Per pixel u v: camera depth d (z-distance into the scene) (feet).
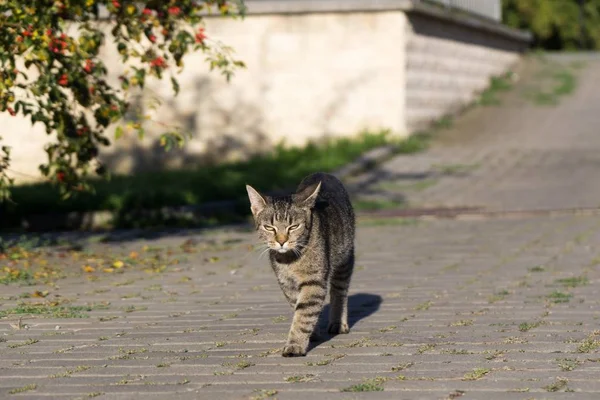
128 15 45.37
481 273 41.83
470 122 95.91
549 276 40.55
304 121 86.94
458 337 29.30
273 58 86.63
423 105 90.84
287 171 74.38
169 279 41.96
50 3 41.81
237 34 86.53
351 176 74.02
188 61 85.87
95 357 27.61
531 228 54.70
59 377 25.23
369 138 84.02
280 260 28.58
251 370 25.72
